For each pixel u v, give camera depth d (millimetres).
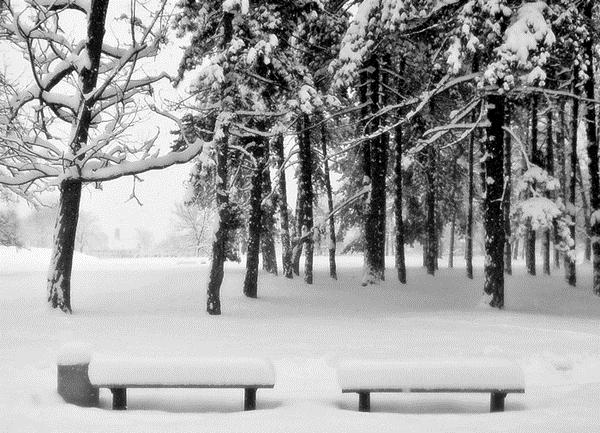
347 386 6461
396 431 5652
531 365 9094
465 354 9719
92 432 5637
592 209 27812
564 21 17906
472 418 6195
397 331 12930
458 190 38219
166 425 5918
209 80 17844
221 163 17938
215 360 6641
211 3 19375
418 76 27203
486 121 20047
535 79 16562
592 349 10438
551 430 5566
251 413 6441
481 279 31625
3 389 7113
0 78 16203
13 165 16562
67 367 6848
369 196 27031
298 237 29562
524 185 22516
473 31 17203
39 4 15938
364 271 27344
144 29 17281
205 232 65938
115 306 19234
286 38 21188
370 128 26234
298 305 20828
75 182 16766
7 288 21500
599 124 29969
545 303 26547
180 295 21109
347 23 21953
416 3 19516
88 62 16922
